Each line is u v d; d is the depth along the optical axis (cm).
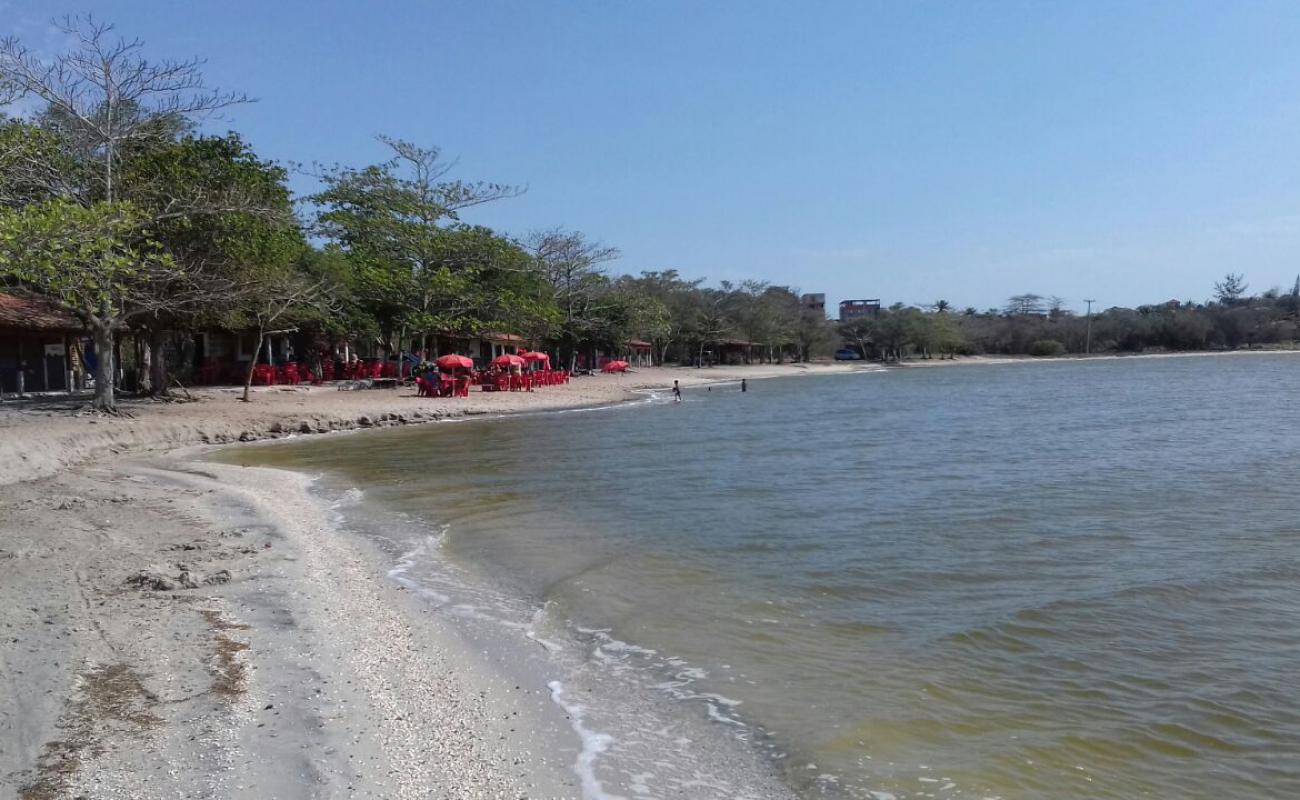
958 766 554
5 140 2003
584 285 6888
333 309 4103
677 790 513
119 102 2428
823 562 1085
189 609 809
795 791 518
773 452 2333
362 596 891
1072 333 14012
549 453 2283
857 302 17100
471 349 6303
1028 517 1395
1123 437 2711
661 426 3178
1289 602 913
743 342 10038
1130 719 630
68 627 739
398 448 2378
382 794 485
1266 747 589
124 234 1925
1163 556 1121
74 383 3141
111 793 464
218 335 4181
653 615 858
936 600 922
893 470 1972
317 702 606
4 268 1441
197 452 2241
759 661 734
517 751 555
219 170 2638
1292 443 2473
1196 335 13312
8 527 1162
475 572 1017
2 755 503
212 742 533
